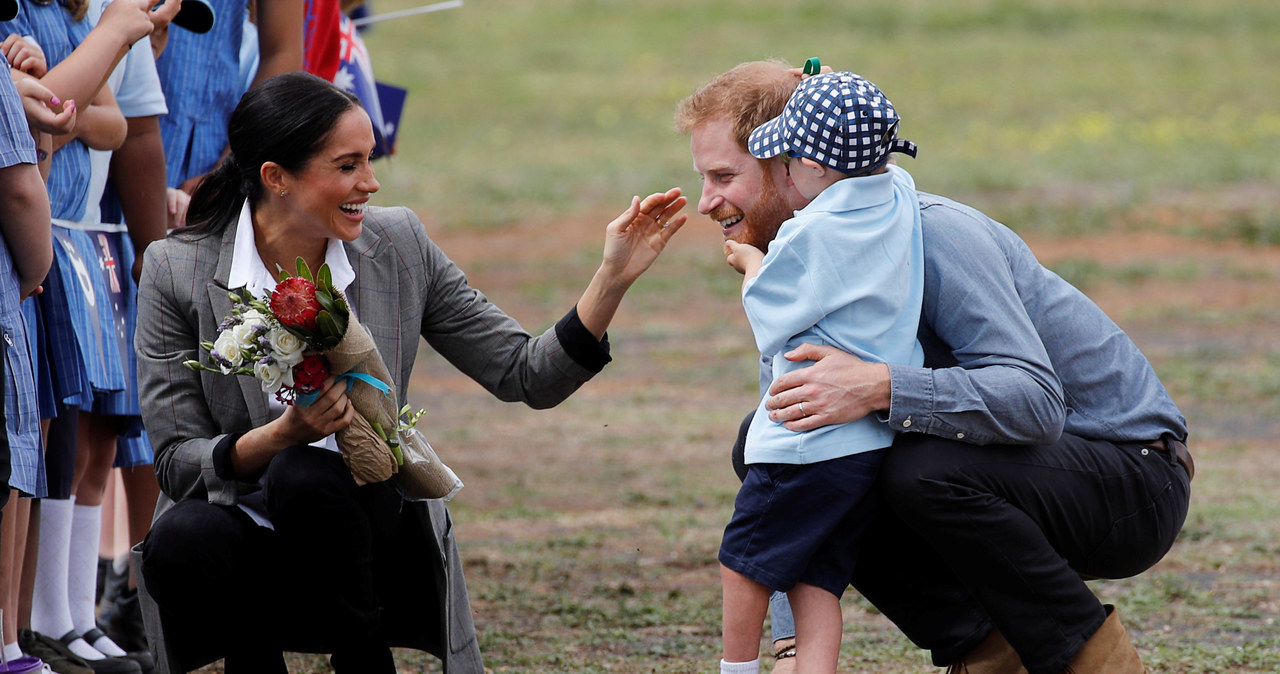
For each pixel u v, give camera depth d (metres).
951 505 12.49
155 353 13.38
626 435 34.88
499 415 37.78
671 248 64.44
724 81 13.55
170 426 13.32
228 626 13.34
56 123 14.72
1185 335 47.00
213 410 13.42
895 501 12.66
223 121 20.36
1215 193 71.38
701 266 60.69
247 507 13.31
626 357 46.00
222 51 20.20
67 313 15.93
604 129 95.06
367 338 12.62
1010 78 109.31
